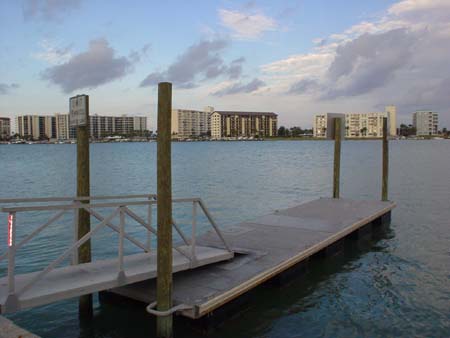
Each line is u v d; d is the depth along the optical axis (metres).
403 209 18.56
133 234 13.81
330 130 16.84
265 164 50.31
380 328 7.15
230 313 7.30
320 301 8.21
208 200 22.17
